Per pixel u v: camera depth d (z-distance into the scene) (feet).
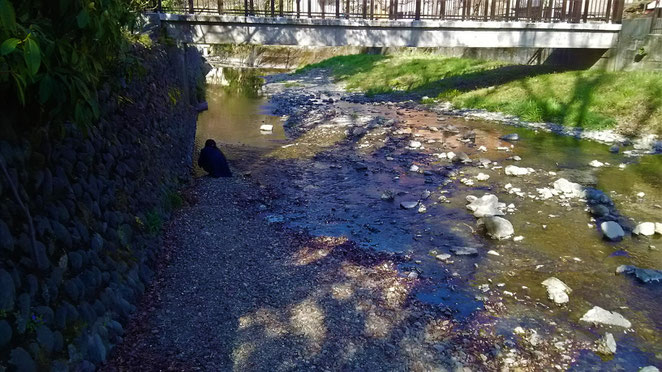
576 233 25.45
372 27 54.03
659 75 52.11
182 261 20.36
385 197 30.76
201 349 15.01
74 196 14.96
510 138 45.34
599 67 61.98
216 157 33.65
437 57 92.12
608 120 47.32
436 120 54.70
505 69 72.08
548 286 19.88
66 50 11.78
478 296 19.42
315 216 27.86
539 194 31.17
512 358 15.61
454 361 15.23
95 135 17.56
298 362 14.71
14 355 10.41
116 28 13.89
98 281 14.83
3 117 12.41
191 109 50.65
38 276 12.15
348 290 19.01
